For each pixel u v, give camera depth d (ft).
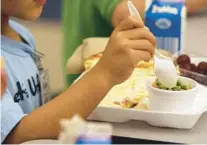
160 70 2.60
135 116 2.61
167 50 3.79
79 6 4.62
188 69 3.46
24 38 3.57
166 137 2.47
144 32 2.64
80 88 2.57
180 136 2.50
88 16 4.60
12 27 3.51
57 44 6.75
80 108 2.52
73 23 4.66
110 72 2.60
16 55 3.11
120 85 2.98
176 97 2.57
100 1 4.43
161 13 3.76
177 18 3.73
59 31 6.81
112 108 2.61
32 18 3.10
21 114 2.54
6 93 2.57
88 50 3.81
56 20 6.82
